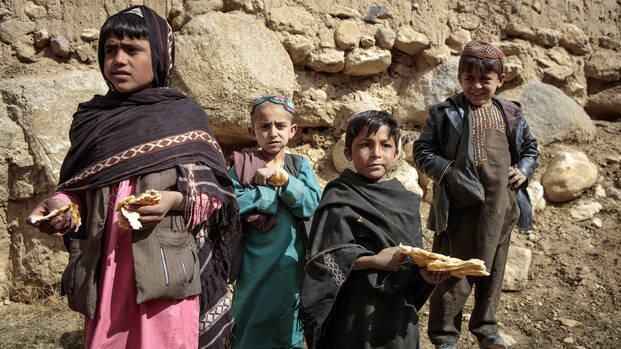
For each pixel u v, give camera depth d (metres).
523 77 5.23
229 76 4.14
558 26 5.51
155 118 2.03
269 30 4.53
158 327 1.91
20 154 3.76
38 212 1.91
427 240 4.17
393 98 5.03
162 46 2.14
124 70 2.04
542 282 3.85
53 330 3.33
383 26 4.89
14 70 4.11
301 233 2.84
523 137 3.11
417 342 2.42
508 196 2.97
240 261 2.75
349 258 2.25
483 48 2.95
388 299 2.36
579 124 5.04
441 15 5.09
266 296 2.71
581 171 4.56
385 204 2.41
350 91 4.87
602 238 4.18
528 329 3.43
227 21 4.33
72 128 2.14
